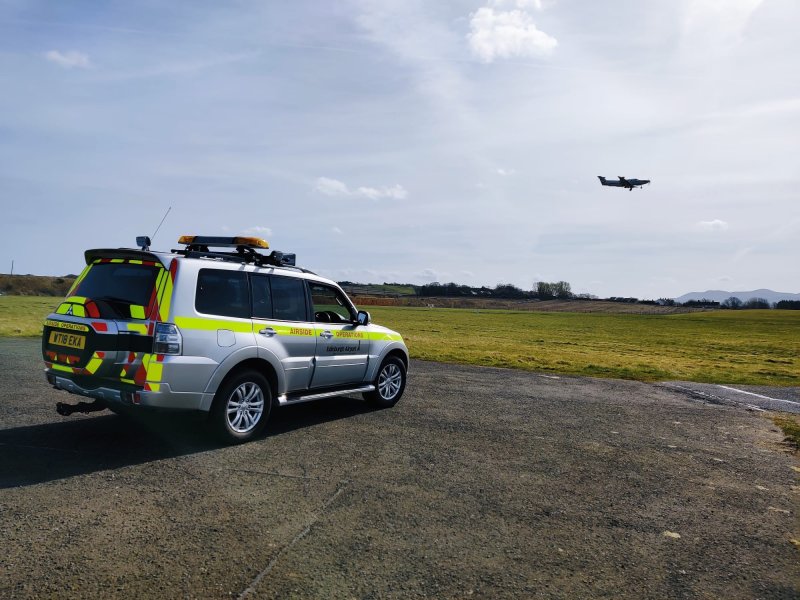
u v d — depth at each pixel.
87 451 5.66
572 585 3.51
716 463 6.59
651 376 16.09
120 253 5.91
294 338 6.86
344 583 3.35
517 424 8.12
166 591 3.16
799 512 5.05
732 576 3.74
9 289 114.06
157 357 5.45
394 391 8.88
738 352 31.80
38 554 3.50
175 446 6.00
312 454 5.96
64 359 5.77
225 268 6.26
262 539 3.88
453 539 4.06
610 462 6.37
